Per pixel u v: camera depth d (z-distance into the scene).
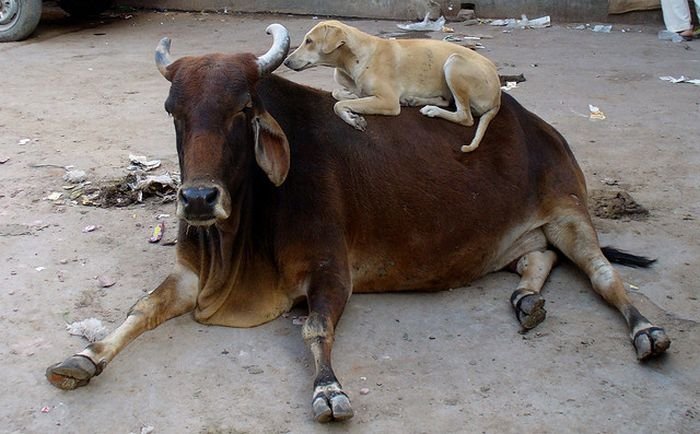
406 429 3.47
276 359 3.96
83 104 8.50
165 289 4.21
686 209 5.77
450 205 4.55
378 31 12.55
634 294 4.59
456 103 4.69
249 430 3.47
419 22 13.27
